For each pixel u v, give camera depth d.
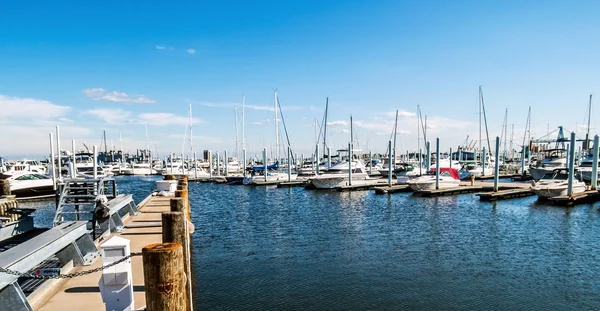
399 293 12.24
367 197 38.38
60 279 8.10
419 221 24.70
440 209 29.73
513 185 42.22
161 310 4.74
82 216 18.00
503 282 13.25
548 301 11.71
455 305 11.39
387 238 19.77
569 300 11.77
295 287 12.73
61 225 9.16
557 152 62.69
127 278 6.24
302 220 25.47
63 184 14.92
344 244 18.47
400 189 41.38
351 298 11.85
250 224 24.08
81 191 15.35
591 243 18.56
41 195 36.16
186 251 8.28
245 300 11.72
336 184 45.62
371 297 11.92
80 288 7.64
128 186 59.03
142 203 20.59
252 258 16.08
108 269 6.18
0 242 11.14
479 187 39.84
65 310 6.58
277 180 54.91
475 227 22.53
